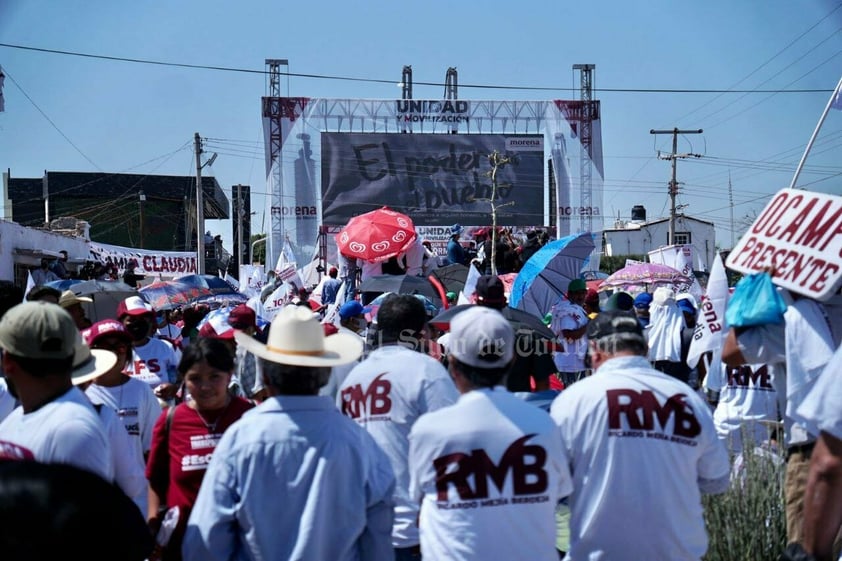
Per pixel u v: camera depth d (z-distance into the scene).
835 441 3.03
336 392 5.45
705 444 3.61
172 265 33.19
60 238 28.20
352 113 36.94
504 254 17.98
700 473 3.70
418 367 4.37
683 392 3.64
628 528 3.50
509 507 3.26
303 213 36.62
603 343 3.78
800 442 4.22
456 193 37.44
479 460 3.28
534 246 18.27
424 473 3.36
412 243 15.48
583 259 10.15
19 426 3.28
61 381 3.39
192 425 4.25
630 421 3.53
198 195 35.06
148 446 5.29
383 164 37.09
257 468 3.26
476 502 3.26
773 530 4.98
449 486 3.28
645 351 3.81
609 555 3.52
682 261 22.72
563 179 37.81
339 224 36.69
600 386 3.62
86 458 3.22
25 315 3.30
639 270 18.08
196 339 4.33
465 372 3.46
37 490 2.06
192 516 3.32
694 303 9.75
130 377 5.33
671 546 3.51
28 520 2.02
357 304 7.71
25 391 3.37
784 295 4.38
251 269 24.42
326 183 36.75
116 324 5.23
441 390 4.32
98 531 2.09
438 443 3.32
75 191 46.81
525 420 3.37
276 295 16.09
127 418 5.18
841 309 4.30
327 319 11.34
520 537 3.27
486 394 3.40
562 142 37.78
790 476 4.28
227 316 7.08
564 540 5.04
